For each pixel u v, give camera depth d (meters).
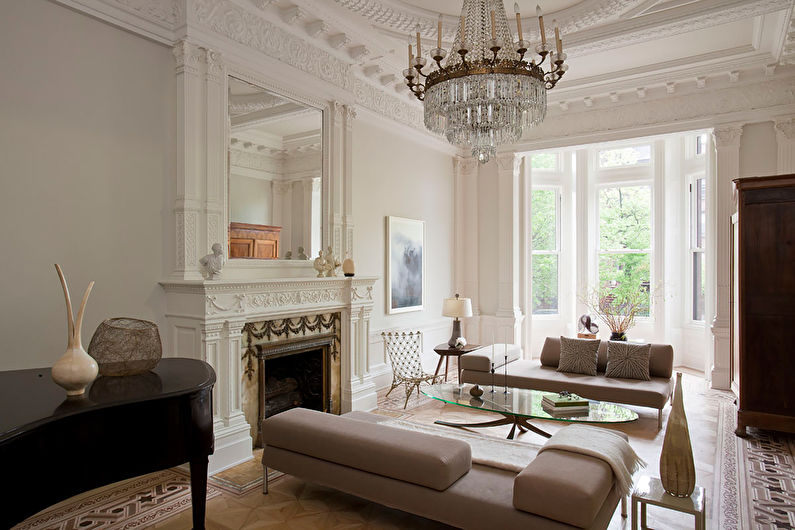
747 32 5.62
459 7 4.99
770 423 4.66
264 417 4.63
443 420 5.37
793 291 4.61
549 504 2.46
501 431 5.00
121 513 3.27
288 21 4.85
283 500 3.46
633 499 2.67
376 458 2.98
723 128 6.69
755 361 4.75
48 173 3.48
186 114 4.13
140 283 4.01
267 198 4.88
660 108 7.16
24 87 3.36
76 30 3.62
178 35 4.13
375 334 6.61
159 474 3.91
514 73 3.62
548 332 9.16
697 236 8.32
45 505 1.94
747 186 4.80
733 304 5.34
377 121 6.68
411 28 5.21
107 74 3.80
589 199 9.15
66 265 3.57
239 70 4.56
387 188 6.91
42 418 1.93
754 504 3.42
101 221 3.77
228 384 4.16
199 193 4.24
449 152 8.38
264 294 4.50
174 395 2.37
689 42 5.87
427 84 3.94
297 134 5.23
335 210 5.68
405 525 3.12
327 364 5.38
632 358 5.73
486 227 8.59
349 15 5.06
